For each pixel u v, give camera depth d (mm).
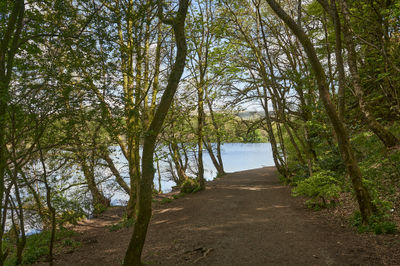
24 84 5598
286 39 15820
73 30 5738
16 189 6730
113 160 14766
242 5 16672
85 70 5824
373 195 7402
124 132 6293
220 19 15406
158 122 5660
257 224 8547
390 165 8750
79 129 6621
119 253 7848
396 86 10688
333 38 13734
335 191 8594
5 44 5707
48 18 6074
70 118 5945
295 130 15680
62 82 5691
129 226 11250
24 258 8039
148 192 5668
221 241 7254
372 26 10250
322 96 6527
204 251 6594
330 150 11852
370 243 5699
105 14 5734
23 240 7527
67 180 12250
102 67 5723
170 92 5715
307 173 13352
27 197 9516
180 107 14477
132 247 5641
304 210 9586
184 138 16625
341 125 6516
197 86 15516
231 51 16453
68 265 7355
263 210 10438
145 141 5703
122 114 5922
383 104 12211
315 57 6414
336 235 6586
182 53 5793
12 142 5793
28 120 5719
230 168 41062
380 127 9812
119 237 9820
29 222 10070
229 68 15977
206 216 10406
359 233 6367
